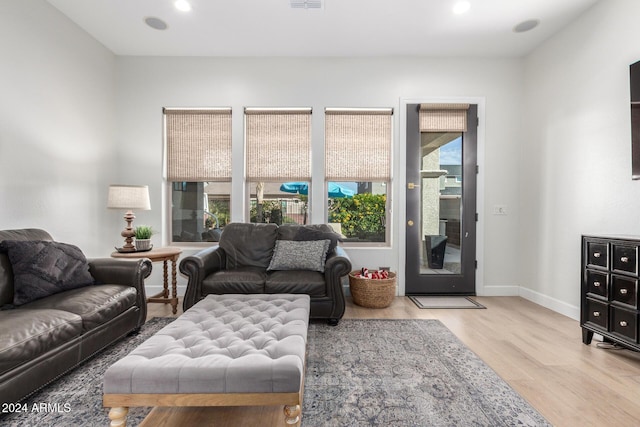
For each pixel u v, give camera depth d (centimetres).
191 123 376
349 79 373
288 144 377
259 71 373
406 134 375
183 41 339
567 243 304
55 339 170
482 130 372
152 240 372
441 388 180
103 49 348
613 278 214
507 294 376
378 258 378
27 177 257
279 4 276
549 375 194
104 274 249
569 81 302
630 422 152
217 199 386
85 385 183
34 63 262
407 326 276
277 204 391
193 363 128
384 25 307
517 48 351
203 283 275
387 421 152
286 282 275
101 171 346
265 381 125
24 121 254
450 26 309
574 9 280
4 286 195
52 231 281
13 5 243
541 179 339
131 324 245
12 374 148
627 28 244
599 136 269
